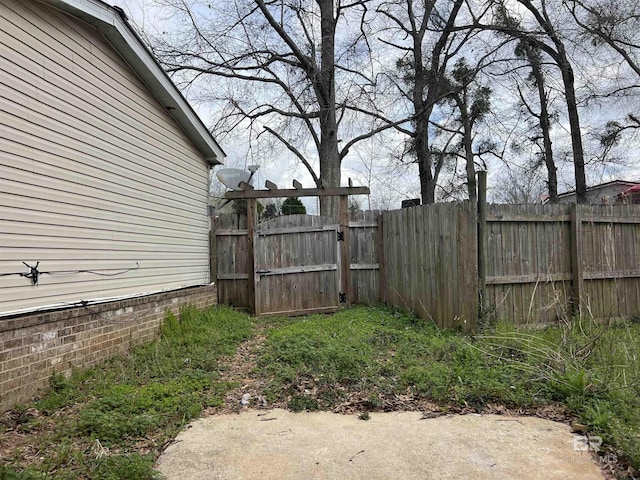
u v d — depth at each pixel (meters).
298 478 2.49
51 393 3.79
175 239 7.08
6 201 3.71
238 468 2.61
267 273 8.14
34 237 4.02
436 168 18.44
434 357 4.72
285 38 13.02
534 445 2.85
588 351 4.24
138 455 2.65
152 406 3.48
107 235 5.20
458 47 15.67
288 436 3.04
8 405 3.48
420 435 3.02
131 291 5.70
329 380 4.04
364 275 8.70
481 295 5.77
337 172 12.84
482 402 3.56
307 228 8.39
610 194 19.39
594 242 6.50
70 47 4.61
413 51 15.96
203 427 3.21
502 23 13.96
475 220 5.76
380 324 6.64
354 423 3.27
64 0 4.28
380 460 2.69
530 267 6.14
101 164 5.10
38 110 4.11
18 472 2.45
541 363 4.05
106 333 4.84
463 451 2.79
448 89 15.52
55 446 2.83
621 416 3.12
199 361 4.76
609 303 6.59
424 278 6.92
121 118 5.56
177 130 7.22
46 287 4.16
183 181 7.42
